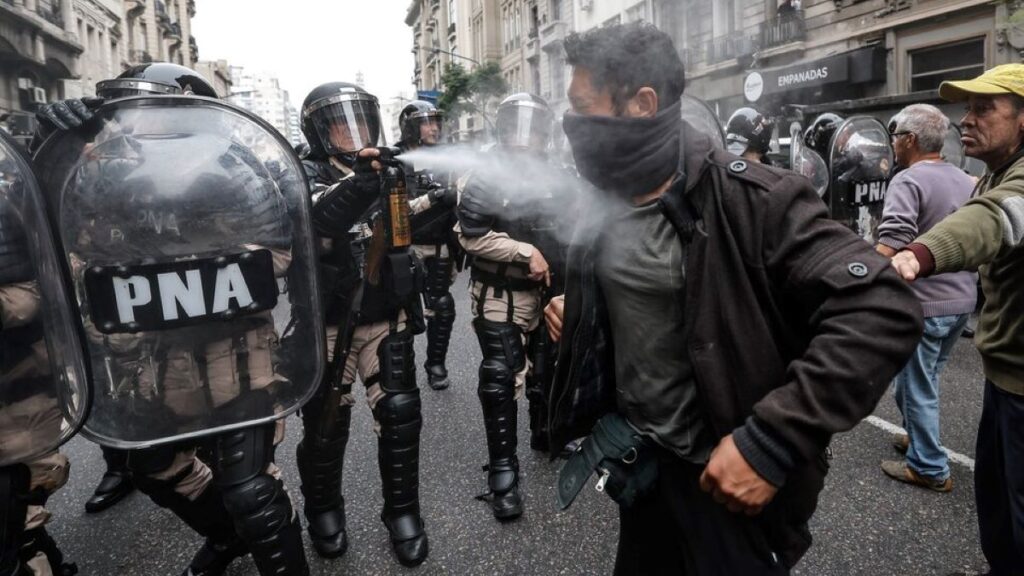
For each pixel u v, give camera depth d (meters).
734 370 1.07
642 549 1.38
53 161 1.34
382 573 2.17
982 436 1.80
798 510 1.15
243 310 1.51
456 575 2.15
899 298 0.93
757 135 3.14
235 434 1.60
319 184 2.10
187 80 1.94
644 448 1.27
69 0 24.33
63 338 1.31
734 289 1.06
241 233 1.49
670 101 1.11
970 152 1.79
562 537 2.36
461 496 2.70
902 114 2.65
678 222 1.09
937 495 2.57
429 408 3.82
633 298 1.21
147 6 36.31
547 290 2.61
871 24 10.84
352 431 3.48
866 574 2.07
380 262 1.99
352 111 1.82
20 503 1.40
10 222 1.26
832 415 0.92
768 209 1.02
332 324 2.12
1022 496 1.61
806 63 9.95
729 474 0.98
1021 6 9.46
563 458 3.01
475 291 2.66
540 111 2.38
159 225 1.42
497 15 21.03
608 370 1.36
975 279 2.53
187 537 2.48
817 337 0.96
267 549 1.63
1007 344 1.62
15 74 21.14
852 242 0.98
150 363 1.47
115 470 2.76
